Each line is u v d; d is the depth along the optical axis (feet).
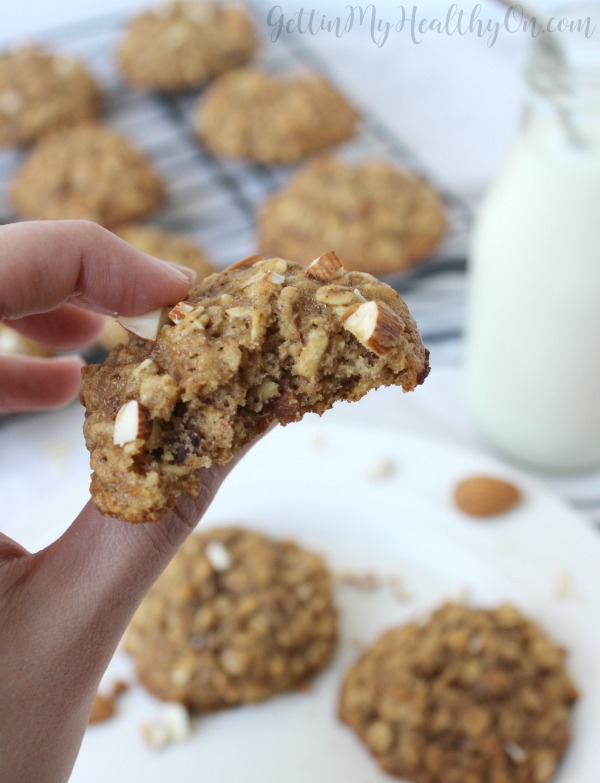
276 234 1.76
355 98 2.06
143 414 1.01
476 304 1.50
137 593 1.06
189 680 1.34
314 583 1.40
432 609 1.42
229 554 1.42
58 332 1.27
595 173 1.37
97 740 1.34
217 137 1.97
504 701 1.29
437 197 1.83
